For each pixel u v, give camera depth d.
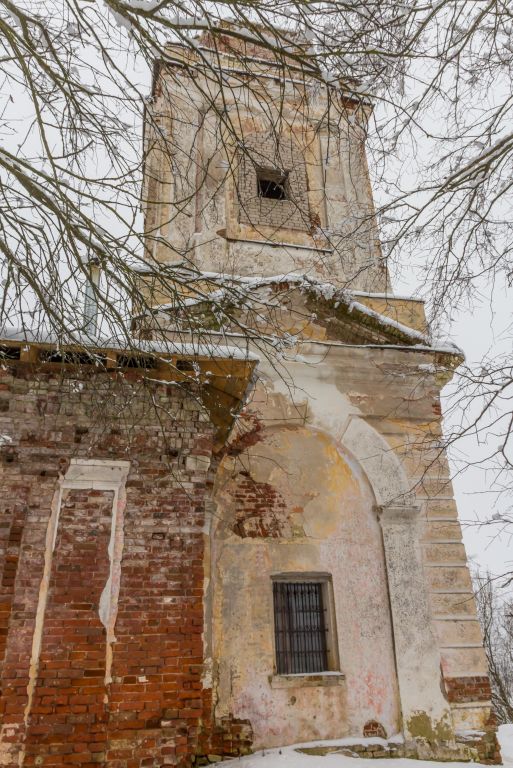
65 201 4.91
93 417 5.89
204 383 6.05
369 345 9.62
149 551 5.56
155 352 5.77
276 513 8.55
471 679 8.05
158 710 5.06
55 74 4.66
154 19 4.74
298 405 9.18
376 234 7.82
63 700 4.92
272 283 9.87
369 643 8.09
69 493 5.62
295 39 5.48
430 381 9.90
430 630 8.23
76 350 5.50
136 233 5.13
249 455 8.76
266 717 7.37
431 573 8.59
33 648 5.02
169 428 6.08
